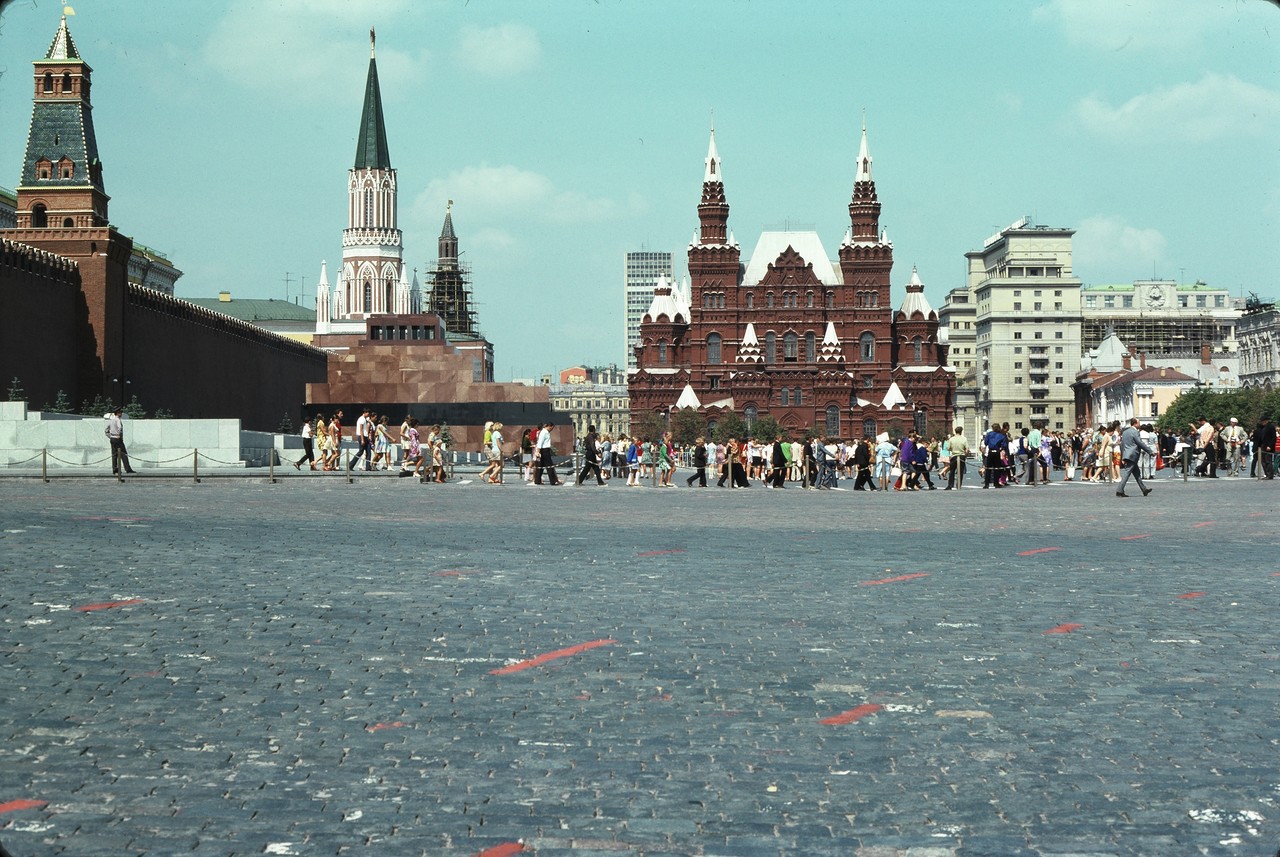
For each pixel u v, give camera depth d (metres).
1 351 85.44
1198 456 68.94
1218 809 9.11
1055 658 14.00
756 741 10.79
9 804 9.08
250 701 11.97
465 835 8.61
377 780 9.72
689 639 15.02
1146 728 11.16
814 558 23.19
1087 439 76.31
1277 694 12.36
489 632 15.38
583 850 8.38
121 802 9.16
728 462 62.84
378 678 12.95
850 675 13.16
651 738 10.86
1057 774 9.91
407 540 25.81
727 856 8.29
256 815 8.94
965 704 11.98
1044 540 27.14
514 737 10.87
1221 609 17.23
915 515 35.88
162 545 23.73
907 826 8.80
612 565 21.84
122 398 100.62
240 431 64.12
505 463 106.75
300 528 28.08
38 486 44.94
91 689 12.34
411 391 113.19
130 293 104.12
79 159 99.06
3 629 15.09
